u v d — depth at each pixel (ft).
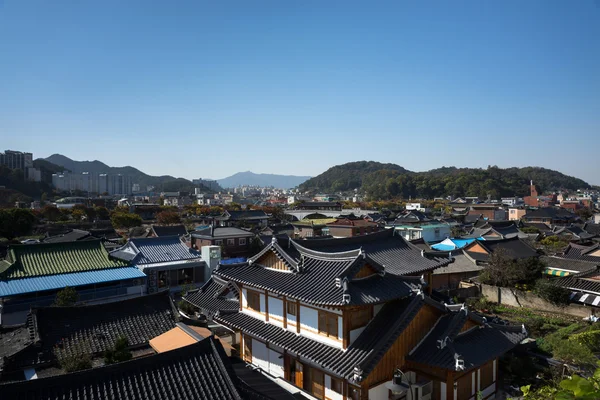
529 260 137.69
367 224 283.18
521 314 122.83
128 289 127.03
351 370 56.59
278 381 69.67
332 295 60.08
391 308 66.39
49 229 306.96
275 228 320.70
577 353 75.51
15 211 282.97
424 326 66.95
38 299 109.70
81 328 77.25
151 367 48.62
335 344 62.85
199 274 156.35
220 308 94.58
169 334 72.43
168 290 91.35
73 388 44.21
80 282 116.57
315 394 68.23
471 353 63.67
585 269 145.48
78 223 360.28
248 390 51.83
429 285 98.27
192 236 224.74
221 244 216.13
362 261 64.75
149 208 504.43
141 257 150.51
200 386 47.91
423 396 62.54
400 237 101.81
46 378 43.42
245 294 83.20
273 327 74.64
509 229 268.62
